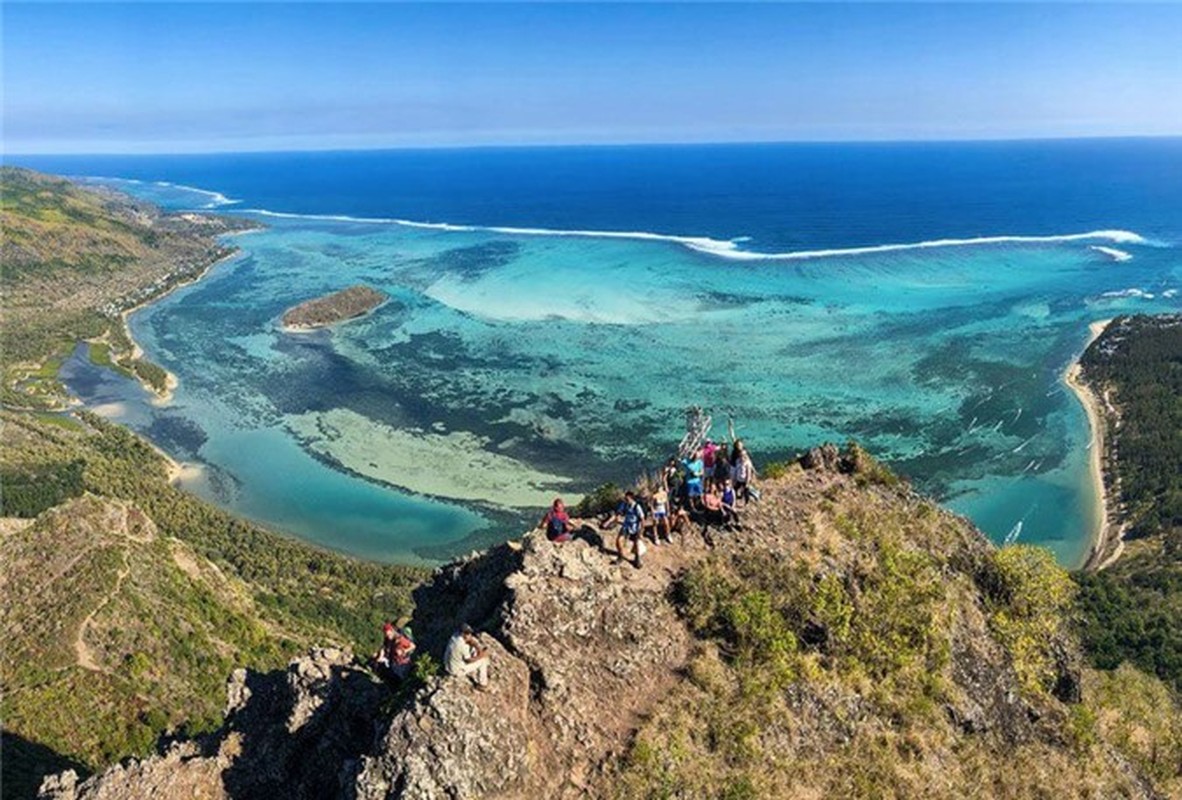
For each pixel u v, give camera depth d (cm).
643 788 1858
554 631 2105
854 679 2356
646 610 2264
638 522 2367
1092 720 2828
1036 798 2391
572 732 1941
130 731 5644
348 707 2095
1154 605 7088
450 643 1884
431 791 1705
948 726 2406
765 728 2112
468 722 1784
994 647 2814
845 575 2620
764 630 2298
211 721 5881
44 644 6269
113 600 6756
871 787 2122
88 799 1988
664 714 2038
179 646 6575
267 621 7419
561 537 2497
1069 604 3322
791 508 2866
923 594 2662
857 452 3281
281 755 2070
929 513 3162
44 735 5453
